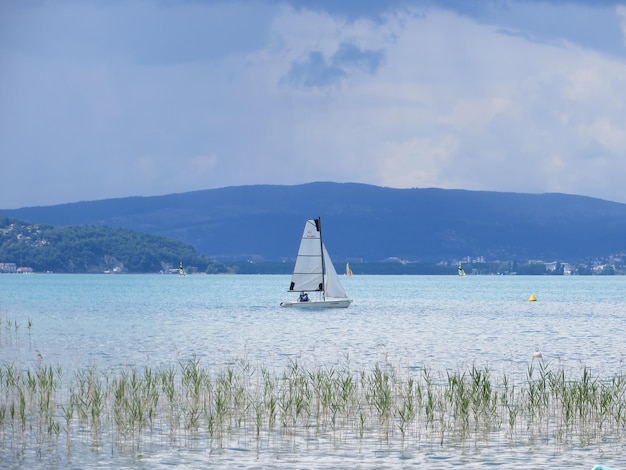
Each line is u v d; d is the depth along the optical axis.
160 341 90.88
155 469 35.12
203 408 46.31
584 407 44.25
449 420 44.06
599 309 174.50
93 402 43.47
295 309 144.62
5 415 43.62
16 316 134.25
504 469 35.44
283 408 44.66
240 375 60.66
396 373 62.91
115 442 39.28
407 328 113.69
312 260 143.12
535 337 100.00
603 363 71.94
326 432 41.34
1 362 69.19
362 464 36.06
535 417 44.81
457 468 35.59
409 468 35.41
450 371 64.69
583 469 35.53
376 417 44.50
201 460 36.50
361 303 198.38
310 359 74.00
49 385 48.75
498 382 58.34
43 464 35.75
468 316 145.75
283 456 37.09
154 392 47.03
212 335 99.31
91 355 75.88
